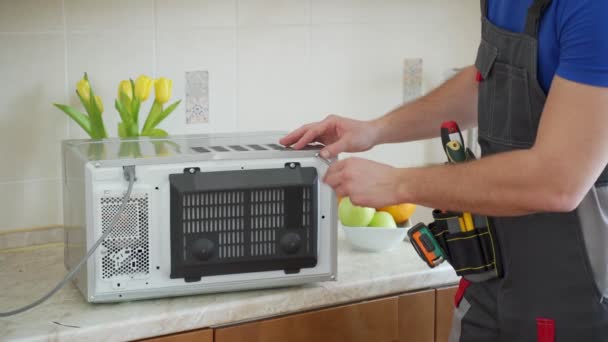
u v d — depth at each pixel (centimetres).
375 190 138
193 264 150
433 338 176
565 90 121
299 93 223
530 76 134
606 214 135
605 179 134
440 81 246
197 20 206
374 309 168
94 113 184
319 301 161
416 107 170
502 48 139
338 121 166
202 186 149
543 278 139
